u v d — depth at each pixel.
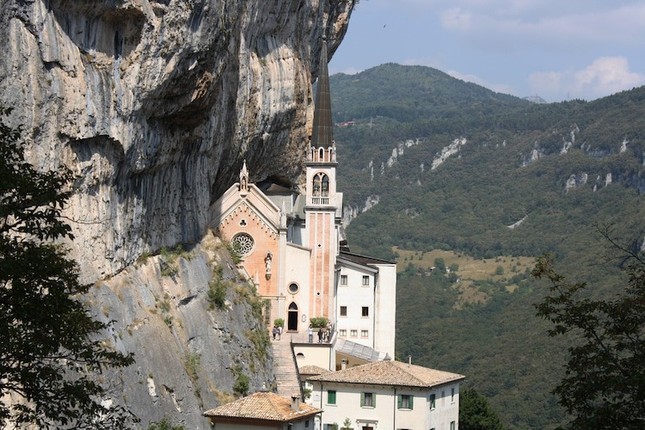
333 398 113.62
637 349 48.03
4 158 44.22
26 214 44.31
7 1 70.56
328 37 150.00
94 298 81.69
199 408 91.56
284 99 129.62
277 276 130.62
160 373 87.12
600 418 46.56
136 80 85.06
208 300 105.19
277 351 122.81
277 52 127.94
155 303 93.56
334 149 135.12
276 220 130.62
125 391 80.19
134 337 85.56
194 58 89.81
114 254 87.69
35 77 73.25
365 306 147.12
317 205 133.50
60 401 44.75
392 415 112.75
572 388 49.72
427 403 113.12
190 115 95.19
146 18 83.88
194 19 88.25
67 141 77.44
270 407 92.69
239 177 130.00
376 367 116.00
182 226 106.06
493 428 135.12
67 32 77.06
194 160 106.81
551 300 49.88
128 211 90.62
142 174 92.94
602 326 49.50
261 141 127.88
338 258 146.88
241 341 107.12
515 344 180.38
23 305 43.12
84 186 81.06
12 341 42.78
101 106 81.38
